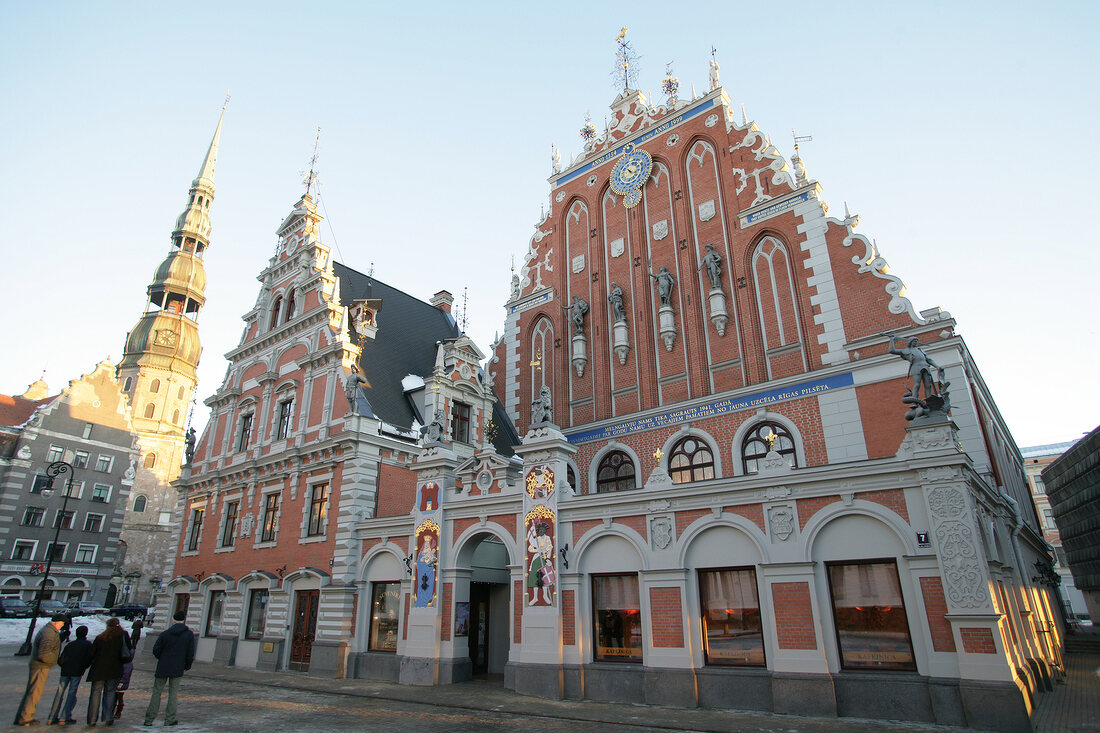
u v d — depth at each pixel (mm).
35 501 57438
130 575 72250
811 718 13898
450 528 21891
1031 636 18031
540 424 20391
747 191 27156
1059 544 68125
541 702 16969
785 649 14891
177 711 16250
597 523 18484
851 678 14047
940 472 14016
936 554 13719
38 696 13875
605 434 27656
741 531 16219
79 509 60438
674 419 25859
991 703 12398
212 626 29531
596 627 18078
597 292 30656
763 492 16078
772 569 15492
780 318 24891
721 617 16250
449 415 29000
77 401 62438
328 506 25797
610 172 32219
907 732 12383
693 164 29328
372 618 23406
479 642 23750
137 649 34469
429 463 22719
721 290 26281
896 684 13547
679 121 30297
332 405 27422
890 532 14531
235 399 33906
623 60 34125
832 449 22109
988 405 26094
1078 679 20062
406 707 16734
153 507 76438
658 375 27438
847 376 22484
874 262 23266
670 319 27359
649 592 17062
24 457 57312
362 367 28969
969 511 13523
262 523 28781
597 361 29391
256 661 26062
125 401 66625
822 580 15008
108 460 63594
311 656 23672
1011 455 32625
